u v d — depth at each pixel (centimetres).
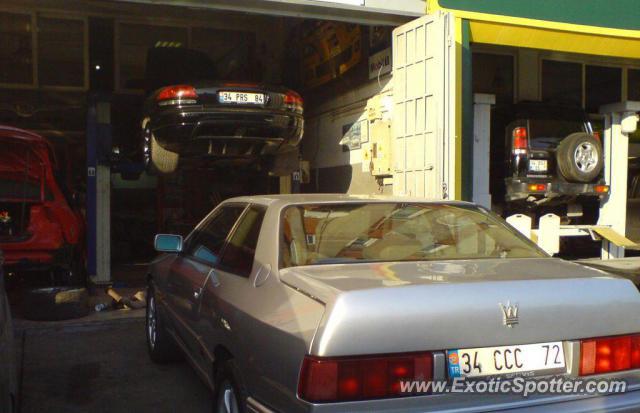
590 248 1029
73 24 1208
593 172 888
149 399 491
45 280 841
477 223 407
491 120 959
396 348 271
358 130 961
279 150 867
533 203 937
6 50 1178
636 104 958
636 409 300
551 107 951
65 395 499
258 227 384
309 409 264
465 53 805
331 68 1048
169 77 1003
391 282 296
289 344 284
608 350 301
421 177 789
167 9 1199
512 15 831
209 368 390
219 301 378
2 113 1180
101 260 863
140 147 981
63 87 1206
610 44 917
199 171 1174
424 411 271
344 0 764
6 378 333
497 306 286
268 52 1248
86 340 650
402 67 828
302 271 327
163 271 536
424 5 805
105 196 866
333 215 381
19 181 749
